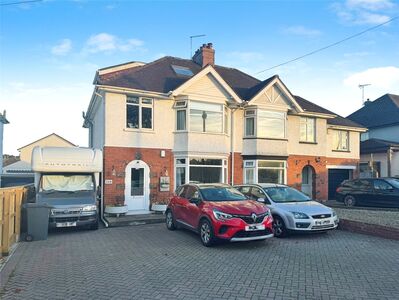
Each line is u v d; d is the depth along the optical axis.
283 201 11.40
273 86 20.16
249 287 6.04
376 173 25.11
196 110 17.94
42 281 6.52
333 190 24.33
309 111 21.88
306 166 22.41
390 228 10.06
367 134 31.47
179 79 18.98
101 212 15.75
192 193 11.21
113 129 16.28
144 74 18.52
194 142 17.62
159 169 17.28
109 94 16.31
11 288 6.13
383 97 33.72
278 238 10.50
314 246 9.28
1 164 26.84
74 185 13.34
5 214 8.51
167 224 12.60
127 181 16.44
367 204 17.20
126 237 11.12
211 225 9.30
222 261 7.82
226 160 18.95
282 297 5.57
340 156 24.17
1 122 26.72
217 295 5.68
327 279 6.43
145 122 17.22
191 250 9.02
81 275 6.88
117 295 5.74
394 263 7.47
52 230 12.75
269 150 19.75
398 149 25.31
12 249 9.40
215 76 18.08
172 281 6.42
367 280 6.36
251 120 19.80
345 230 11.55
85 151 13.63
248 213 9.22
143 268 7.32
